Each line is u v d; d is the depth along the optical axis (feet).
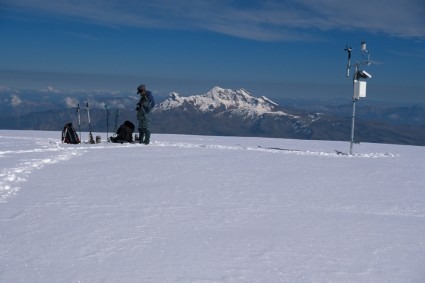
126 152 38.40
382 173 28.53
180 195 19.57
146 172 26.35
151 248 12.05
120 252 11.70
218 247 12.24
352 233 13.96
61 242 12.48
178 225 14.46
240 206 17.57
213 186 22.08
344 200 19.42
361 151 47.65
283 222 15.15
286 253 11.85
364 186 23.29
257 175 26.22
